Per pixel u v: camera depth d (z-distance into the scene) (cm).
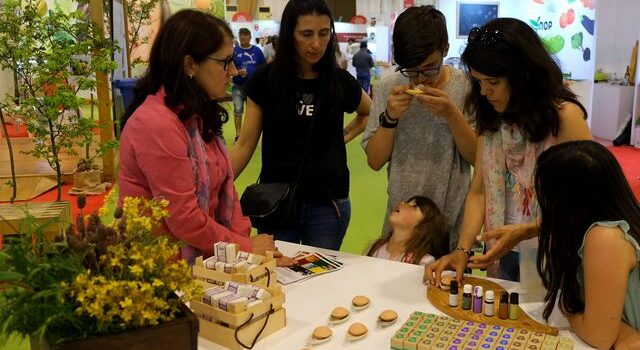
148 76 165
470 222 191
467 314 155
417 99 216
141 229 114
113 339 107
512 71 158
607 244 130
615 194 133
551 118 163
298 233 243
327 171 236
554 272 142
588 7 684
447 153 225
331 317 155
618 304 131
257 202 222
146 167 157
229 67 166
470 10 930
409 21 201
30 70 458
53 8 720
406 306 164
